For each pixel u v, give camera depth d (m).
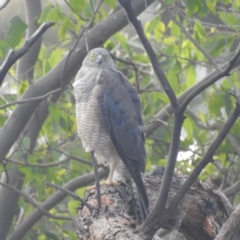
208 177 11.98
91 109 8.55
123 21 10.55
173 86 12.07
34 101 10.59
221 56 12.74
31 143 11.89
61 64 10.85
